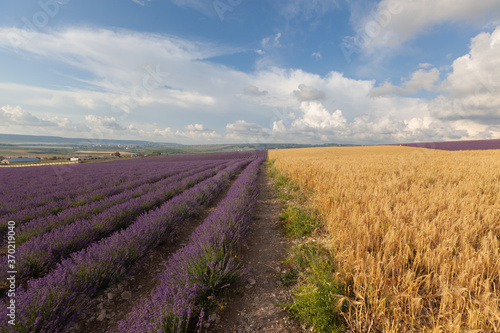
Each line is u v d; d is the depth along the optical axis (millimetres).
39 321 2111
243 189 7582
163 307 2201
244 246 4383
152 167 26125
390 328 2018
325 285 2520
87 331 2361
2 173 21109
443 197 4965
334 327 2152
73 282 2635
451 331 1813
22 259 3191
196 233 4207
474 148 43125
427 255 2680
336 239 3477
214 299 2684
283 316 2469
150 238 4094
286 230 5000
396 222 3533
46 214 6328
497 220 3660
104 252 3189
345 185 6719
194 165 28500
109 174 17922
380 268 2441
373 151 47625
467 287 2176
